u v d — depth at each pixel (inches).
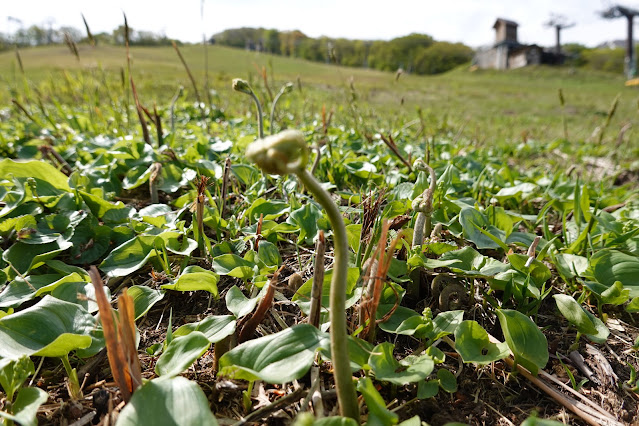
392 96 125.9
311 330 12.7
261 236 22.8
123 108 63.1
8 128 53.3
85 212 22.8
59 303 15.2
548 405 15.0
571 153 64.4
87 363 15.3
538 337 15.2
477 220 22.9
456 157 40.3
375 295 13.8
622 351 18.0
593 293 20.4
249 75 68.6
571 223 27.7
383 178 33.4
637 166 55.7
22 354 13.3
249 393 13.6
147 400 10.6
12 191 23.1
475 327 15.4
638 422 14.6
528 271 18.8
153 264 21.2
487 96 204.8
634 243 23.8
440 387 15.2
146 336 17.4
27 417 11.2
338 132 48.9
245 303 16.0
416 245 19.3
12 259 19.9
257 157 7.7
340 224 9.4
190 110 69.6
